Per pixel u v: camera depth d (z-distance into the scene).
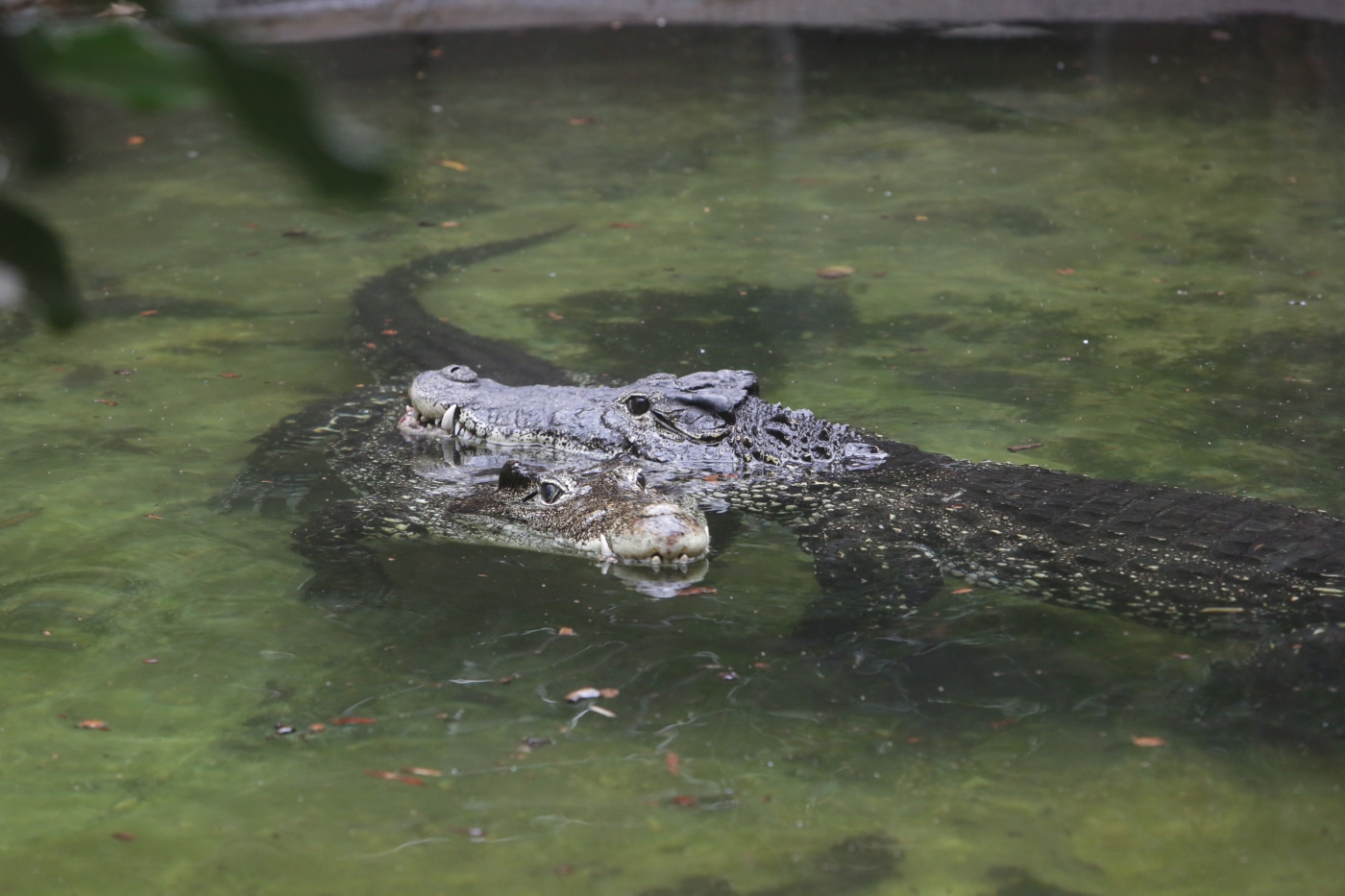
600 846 3.71
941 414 7.34
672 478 6.56
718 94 15.39
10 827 3.80
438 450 7.03
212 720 4.41
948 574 5.50
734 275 9.90
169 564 5.61
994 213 11.35
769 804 3.93
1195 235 10.63
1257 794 3.95
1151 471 6.48
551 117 14.45
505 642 4.96
